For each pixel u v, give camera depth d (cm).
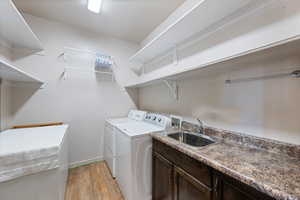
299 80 90
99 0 173
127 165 157
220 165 80
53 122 224
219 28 130
